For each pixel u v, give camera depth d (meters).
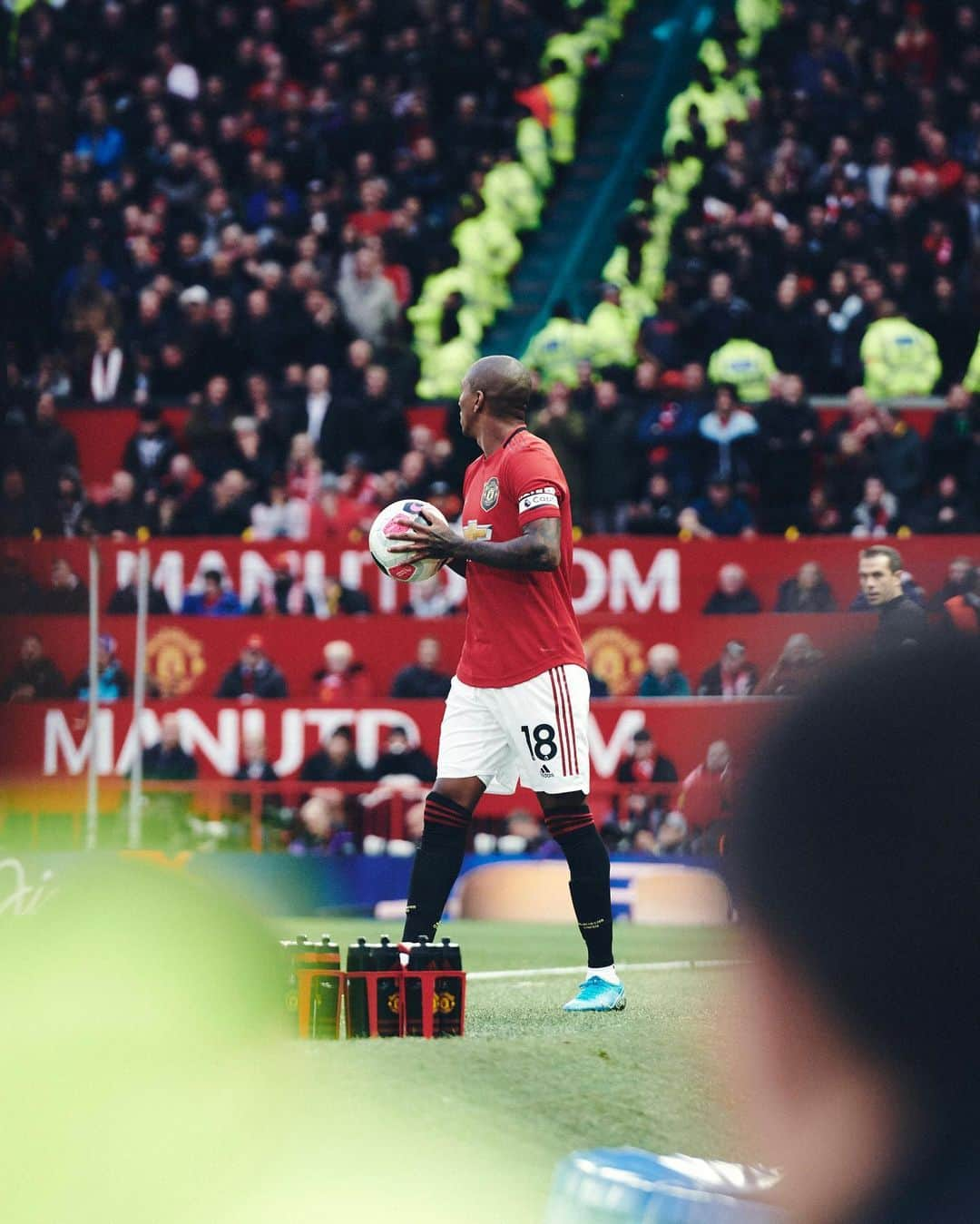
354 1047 17.19
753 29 79.00
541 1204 13.41
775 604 54.50
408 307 72.06
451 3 82.12
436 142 78.38
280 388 63.84
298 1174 13.89
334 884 48.25
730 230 71.06
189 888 16.27
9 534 60.84
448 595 56.50
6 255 72.94
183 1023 15.59
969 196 72.12
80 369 68.81
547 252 79.38
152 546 56.62
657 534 58.41
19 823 52.72
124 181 75.69
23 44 79.81
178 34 80.69
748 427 60.19
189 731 53.78
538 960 33.56
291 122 77.06
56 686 55.44
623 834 51.47
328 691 54.12
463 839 22.41
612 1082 16.41
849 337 67.44
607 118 83.19
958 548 54.06
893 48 79.25
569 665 21.97
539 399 66.31
